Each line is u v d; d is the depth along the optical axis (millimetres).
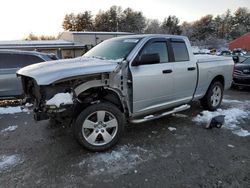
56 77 3088
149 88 3973
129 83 3744
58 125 4660
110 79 3566
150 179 2879
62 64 3555
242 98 7426
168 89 4320
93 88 3594
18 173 3020
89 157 3414
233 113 5484
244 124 4797
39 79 3100
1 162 3297
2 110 6008
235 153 3527
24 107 3859
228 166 3162
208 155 3467
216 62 5492
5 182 2826
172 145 3803
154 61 3896
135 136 4168
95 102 3549
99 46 4688
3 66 6152
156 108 4246
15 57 6320
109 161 3299
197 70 4891
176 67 4398
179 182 2818
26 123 4953
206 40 82688
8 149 3703
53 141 3990
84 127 3445
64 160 3334
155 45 4141
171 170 3072
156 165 3193
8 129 4605
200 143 3875
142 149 3662
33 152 3592
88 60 3850
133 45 3959
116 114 3615
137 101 3879
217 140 3996
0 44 24844
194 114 5398
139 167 3146
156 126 4652
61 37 36094
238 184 2781
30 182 2826
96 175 2963
